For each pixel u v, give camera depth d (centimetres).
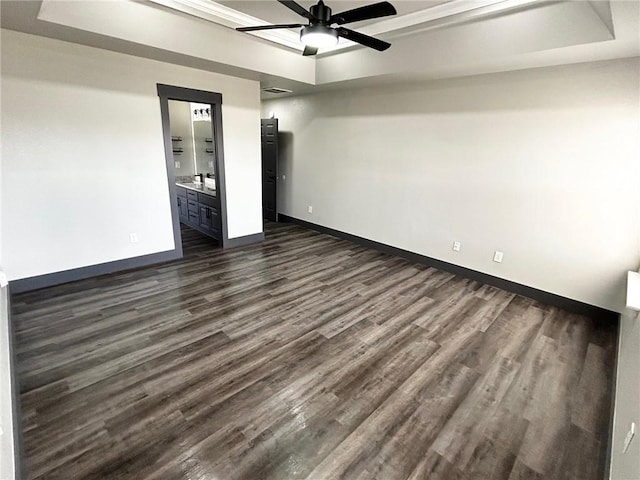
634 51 279
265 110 697
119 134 388
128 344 276
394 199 504
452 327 319
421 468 179
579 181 337
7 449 147
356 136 537
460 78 404
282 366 256
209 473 173
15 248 343
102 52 358
